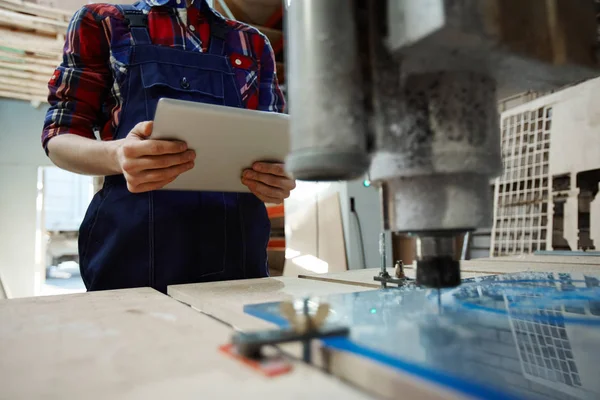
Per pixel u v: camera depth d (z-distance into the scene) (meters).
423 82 0.32
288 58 0.33
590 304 0.47
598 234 1.50
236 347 0.30
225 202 1.02
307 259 2.76
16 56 2.65
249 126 0.66
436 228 0.33
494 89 0.34
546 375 0.30
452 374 0.24
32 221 3.41
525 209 1.79
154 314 0.45
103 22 0.94
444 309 0.42
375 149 0.33
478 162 0.32
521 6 0.30
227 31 1.08
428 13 0.27
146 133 0.70
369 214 2.50
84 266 0.92
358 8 0.32
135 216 0.91
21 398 0.23
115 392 0.24
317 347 0.30
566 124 1.68
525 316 0.41
